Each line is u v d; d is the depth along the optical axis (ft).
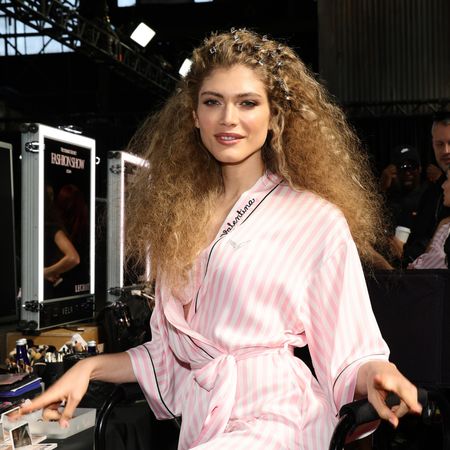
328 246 5.02
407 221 12.89
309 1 50.60
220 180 5.74
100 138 49.26
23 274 7.89
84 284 8.91
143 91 56.08
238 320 5.03
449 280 6.51
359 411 4.35
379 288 6.61
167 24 51.80
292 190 5.38
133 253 6.04
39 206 7.82
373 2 39.17
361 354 4.77
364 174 5.98
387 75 39.22
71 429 5.95
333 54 39.58
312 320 5.00
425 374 6.52
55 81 56.24
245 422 4.85
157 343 5.62
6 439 5.42
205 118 5.30
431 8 38.81
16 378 6.37
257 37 5.47
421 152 39.47
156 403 5.53
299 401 4.91
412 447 9.96
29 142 7.80
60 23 33.45
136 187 5.97
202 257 5.32
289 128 5.54
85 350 7.55
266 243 5.10
